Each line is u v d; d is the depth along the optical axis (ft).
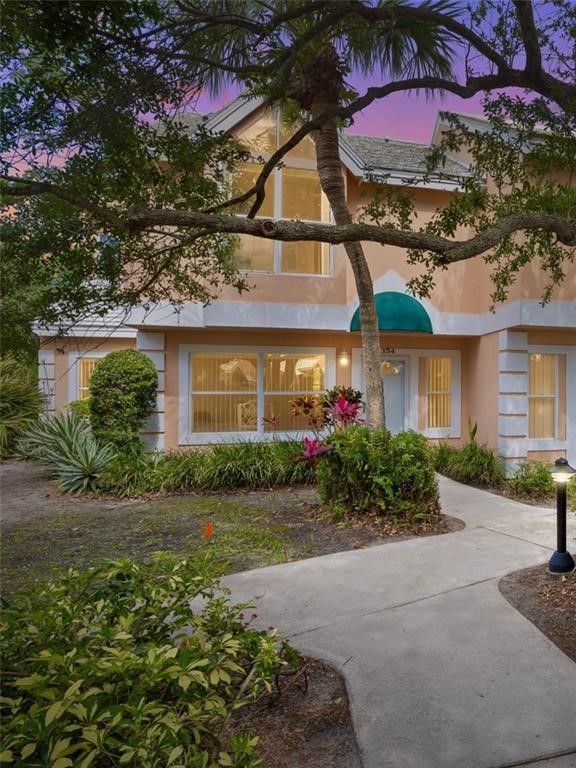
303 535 24.09
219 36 15.84
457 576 18.21
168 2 13.96
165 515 28.22
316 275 39.52
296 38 18.22
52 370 53.11
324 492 27.50
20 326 17.48
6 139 12.59
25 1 10.43
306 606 16.11
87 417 44.86
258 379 41.52
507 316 39.24
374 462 24.79
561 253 24.73
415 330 39.27
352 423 31.27
